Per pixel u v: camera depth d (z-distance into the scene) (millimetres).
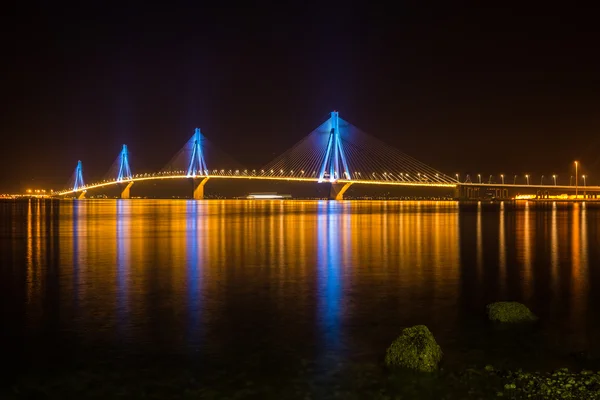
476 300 14664
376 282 17484
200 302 14508
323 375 9227
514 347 10547
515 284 17031
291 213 83562
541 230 41219
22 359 10016
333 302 14469
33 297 15211
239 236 36469
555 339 11016
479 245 29453
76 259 23656
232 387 8773
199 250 27219
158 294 15586
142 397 8453
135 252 26391
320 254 25328
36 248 28594
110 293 15758
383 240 32875
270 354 10211
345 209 106375
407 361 9477
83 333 11570
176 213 84188
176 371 9414
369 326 12062
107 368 9555
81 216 72562
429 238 34312
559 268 20453
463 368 9492
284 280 17922
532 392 8500
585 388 8492
